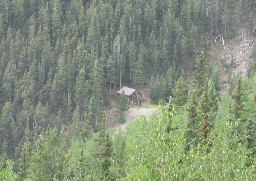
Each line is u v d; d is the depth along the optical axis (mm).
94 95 185375
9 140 168250
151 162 41719
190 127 67938
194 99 87375
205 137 53844
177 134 46406
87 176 76312
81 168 84500
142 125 48500
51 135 91125
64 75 189875
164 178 39781
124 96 180750
